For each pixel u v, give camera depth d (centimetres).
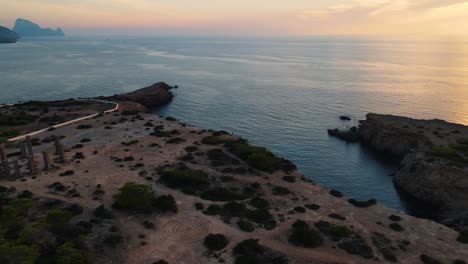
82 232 4903
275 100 17875
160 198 5875
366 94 19212
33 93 19162
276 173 7506
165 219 5447
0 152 7138
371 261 4622
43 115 12119
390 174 9431
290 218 5619
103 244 4700
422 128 10938
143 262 4438
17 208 5038
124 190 5684
